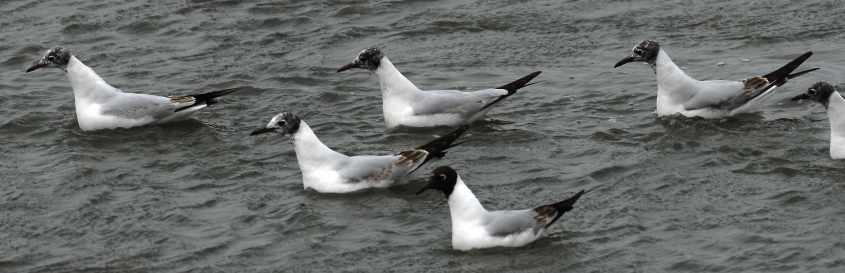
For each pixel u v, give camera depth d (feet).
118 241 61.16
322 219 62.13
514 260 56.39
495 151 70.95
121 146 74.95
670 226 59.26
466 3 100.58
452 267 56.18
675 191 63.52
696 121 73.82
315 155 65.82
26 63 92.27
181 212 64.23
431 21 97.09
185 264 58.29
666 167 66.85
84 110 77.71
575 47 90.38
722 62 85.61
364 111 79.82
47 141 76.33
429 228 60.54
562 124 75.20
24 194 67.51
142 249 60.08
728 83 74.59
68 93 85.51
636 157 68.64
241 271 57.21
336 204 64.03
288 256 58.49
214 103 78.69
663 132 72.59
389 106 75.97
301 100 82.48
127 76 89.40
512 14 97.60
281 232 61.11
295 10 100.53
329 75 87.20
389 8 100.32
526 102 79.77
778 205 60.80
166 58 92.58
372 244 59.11
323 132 76.02
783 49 87.15
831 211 59.57
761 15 93.81
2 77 89.30
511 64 88.02
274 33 96.32
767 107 76.02
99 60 92.79
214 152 73.10
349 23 97.71
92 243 61.11
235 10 101.04
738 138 70.79
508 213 57.52
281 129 65.36
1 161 72.95
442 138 66.49
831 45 86.94
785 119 73.56
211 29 97.66
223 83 86.74
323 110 80.38
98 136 76.84
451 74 86.84
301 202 64.49
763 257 55.16
